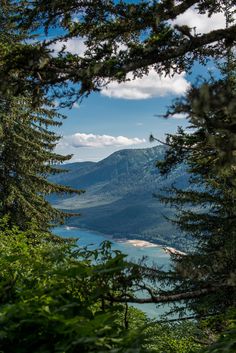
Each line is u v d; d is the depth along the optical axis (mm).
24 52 5852
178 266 6586
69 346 2652
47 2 6520
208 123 3531
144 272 5285
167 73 6527
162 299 5891
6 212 24594
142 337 2959
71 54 6148
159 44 6082
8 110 24297
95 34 6824
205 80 3436
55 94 6148
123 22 6688
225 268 7844
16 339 2854
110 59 5953
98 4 6551
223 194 12359
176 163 6406
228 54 6758
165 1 6289
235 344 2906
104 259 4160
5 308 3004
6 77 5895
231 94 3400
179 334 9766
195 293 6605
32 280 3945
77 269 3688
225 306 8117
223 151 3602
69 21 6859
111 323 3070
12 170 25453
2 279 3977
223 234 11766
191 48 6160
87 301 3686
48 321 2896
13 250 5625
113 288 4121
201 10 6629
